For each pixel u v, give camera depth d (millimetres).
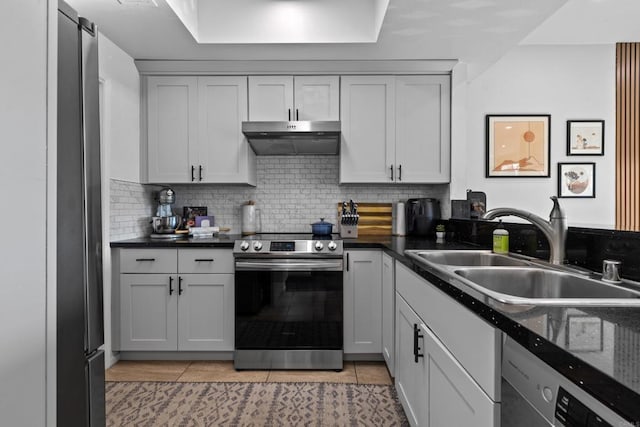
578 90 3307
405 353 1873
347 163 2967
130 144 2852
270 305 2621
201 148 2971
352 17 2580
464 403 1083
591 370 539
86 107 1031
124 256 2666
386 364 2615
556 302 911
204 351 2730
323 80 2959
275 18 2590
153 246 2656
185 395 2236
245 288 2621
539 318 792
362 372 2568
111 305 2660
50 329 801
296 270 2617
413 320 1704
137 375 2510
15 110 706
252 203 3283
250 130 2799
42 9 778
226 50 2713
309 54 2781
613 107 3307
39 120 768
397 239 2920
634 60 3299
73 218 972
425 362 1497
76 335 978
